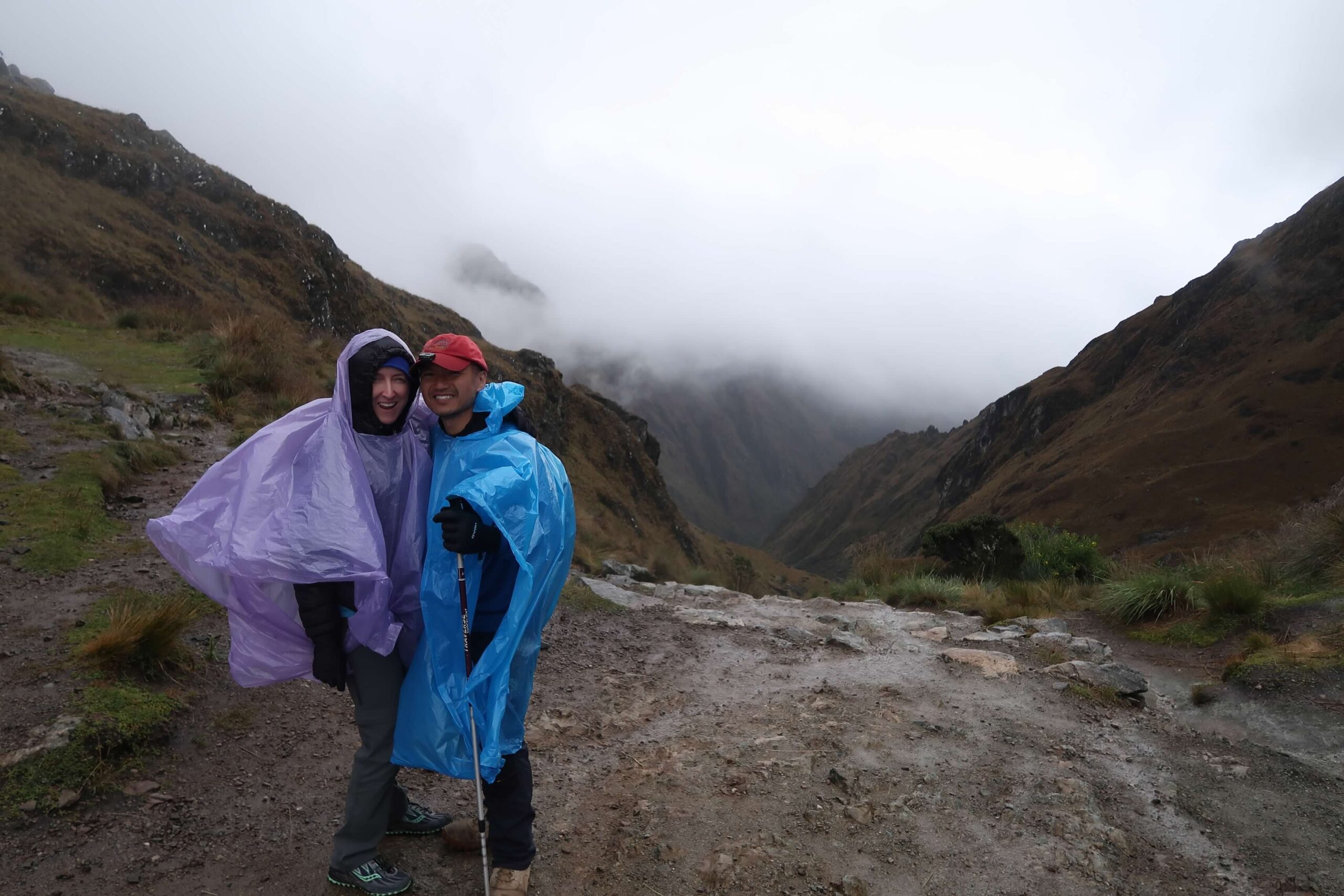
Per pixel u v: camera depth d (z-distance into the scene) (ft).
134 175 169.78
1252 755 14.32
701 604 27.81
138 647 13.16
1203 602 23.53
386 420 8.86
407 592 8.94
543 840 11.02
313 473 8.48
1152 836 11.58
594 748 14.32
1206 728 15.75
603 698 16.84
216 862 9.67
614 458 346.54
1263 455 418.92
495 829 9.30
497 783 9.21
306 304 187.21
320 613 8.34
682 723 15.78
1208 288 625.00
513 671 8.94
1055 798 12.42
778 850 10.86
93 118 174.19
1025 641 22.49
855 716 16.03
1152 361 629.92
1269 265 573.74
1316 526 26.27
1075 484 468.75
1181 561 30.73
